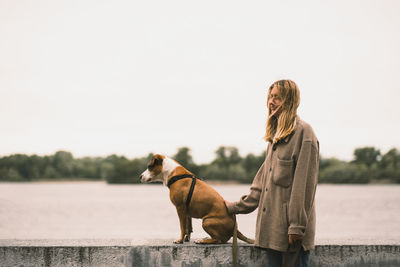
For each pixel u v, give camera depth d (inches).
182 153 3944.4
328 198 2145.7
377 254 173.0
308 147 139.2
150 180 184.5
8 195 2508.6
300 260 141.2
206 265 166.1
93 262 165.8
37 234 664.4
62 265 165.0
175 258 166.4
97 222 921.5
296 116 147.1
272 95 151.5
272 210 146.0
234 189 3659.0
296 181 137.2
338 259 171.9
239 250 166.9
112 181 5378.9
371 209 1380.4
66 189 3843.5
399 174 4808.1
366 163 5002.5
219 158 4965.6
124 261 166.2
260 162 4911.4
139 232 689.0
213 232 169.2
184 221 175.3
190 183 174.9
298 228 134.4
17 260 165.2
